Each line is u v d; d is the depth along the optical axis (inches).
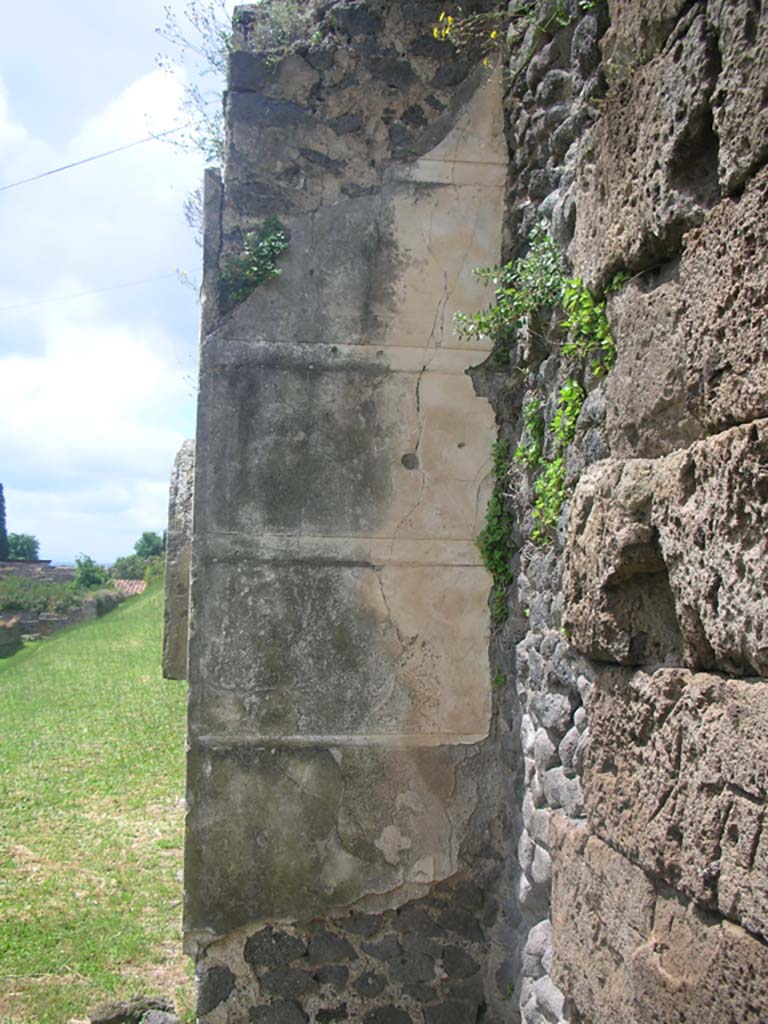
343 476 143.6
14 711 476.7
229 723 140.8
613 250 92.2
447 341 145.6
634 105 88.4
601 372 102.1
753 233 70.2
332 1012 139.9
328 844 141.0
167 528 165.8
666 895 80.0
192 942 139.1
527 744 130.3
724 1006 70.1
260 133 146.6
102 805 315.3
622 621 87.8
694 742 75.9
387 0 148.0
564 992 97.1
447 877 142.2
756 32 70.7
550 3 128.7
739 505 70.2
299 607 142.3
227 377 143.2
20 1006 174.7
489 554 143.9
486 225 147.2
